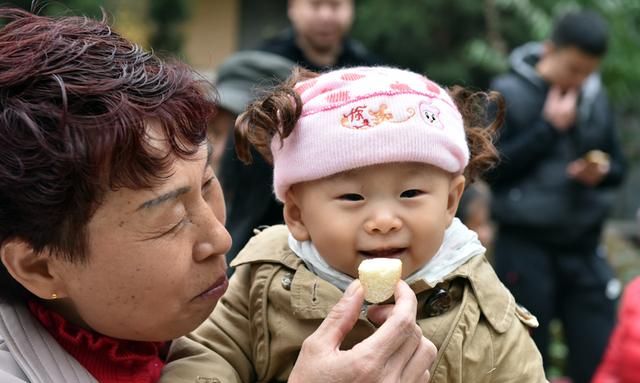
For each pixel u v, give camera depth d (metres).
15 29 1.26
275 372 1.48
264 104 1.44
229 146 2.63
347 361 1.21
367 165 1.35
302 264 1.49
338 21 3.48
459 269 1.45
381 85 1.39
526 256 3.70
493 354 1.41
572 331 3.84
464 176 1.54
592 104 3.74
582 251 3.76
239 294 1.56
